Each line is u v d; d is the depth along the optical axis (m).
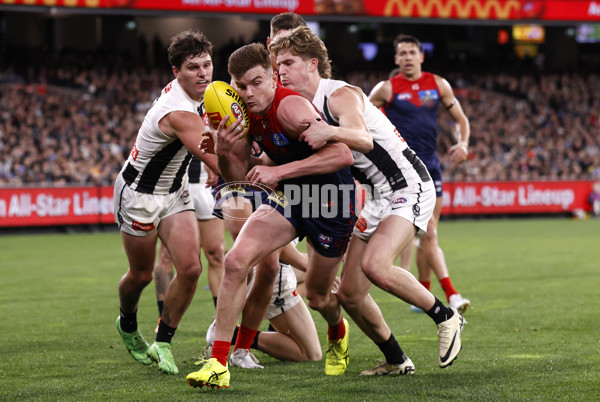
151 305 27.30
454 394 13.94
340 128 13.72
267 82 14.02
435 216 26.14
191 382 14.10
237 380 15.60
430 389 14.39
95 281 34.22
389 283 15.02
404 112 26.53
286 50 15.09
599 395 13.72
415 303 15.34
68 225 66.06
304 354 17.78
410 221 15.47
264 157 15.98
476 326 22.16
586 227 67.00
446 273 25.66
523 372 15.79
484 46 120.81
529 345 19.00
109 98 89.94
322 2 79.69
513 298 27.62
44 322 23.66
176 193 17.00
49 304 27.52
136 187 16.53
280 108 13.92
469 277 34.28
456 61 109.31
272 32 18.84
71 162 72.44
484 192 78.56
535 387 14.40
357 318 15.73
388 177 15.60
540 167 88.94
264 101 14.06
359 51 116.62
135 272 17.19
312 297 15.82
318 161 13.68
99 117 85.12
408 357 17.62
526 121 99.31
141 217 16.62
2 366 17.22
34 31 102.88
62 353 18.83
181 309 16.73
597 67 122.19
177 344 20.11
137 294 17.42
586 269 36.59
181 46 15.77
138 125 86.69
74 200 65.19
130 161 16.67
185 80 15.94
